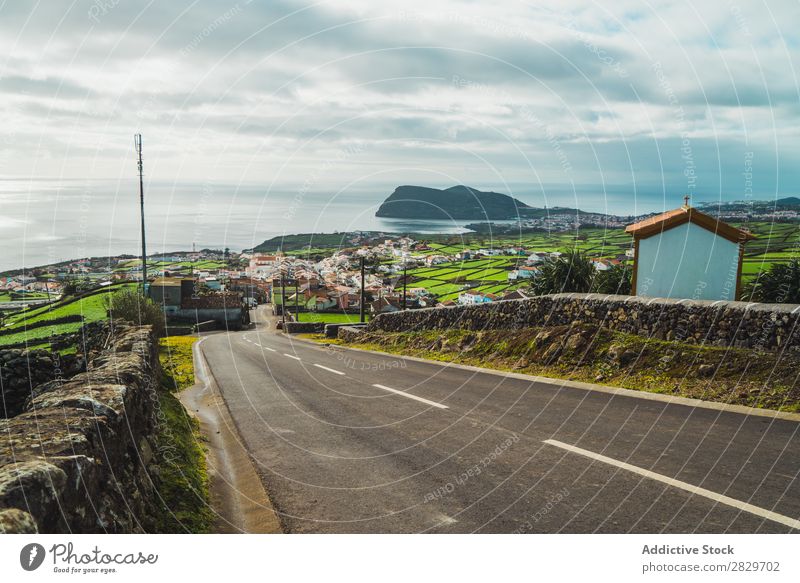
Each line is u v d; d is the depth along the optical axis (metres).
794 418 7.46
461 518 4.88
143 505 4.23
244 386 13.29
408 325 23.12
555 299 14.24
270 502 5.41
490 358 14.66
